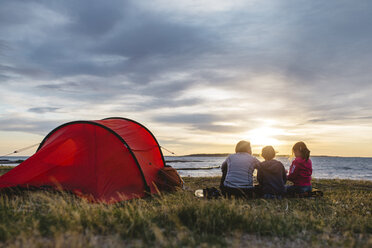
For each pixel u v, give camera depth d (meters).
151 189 8.09
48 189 6.93
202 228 3.97
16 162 63.59
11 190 6.83
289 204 6.35
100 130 7.97
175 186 9.01
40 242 3.14
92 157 7.52
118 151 7.80
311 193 7.35
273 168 7.21
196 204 4.70
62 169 7.38
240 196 6.93
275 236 3.81
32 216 4.34
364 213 5.57
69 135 8.01
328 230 4.15
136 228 3.80
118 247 3.11
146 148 9.09
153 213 4.67
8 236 3.38
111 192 7.02
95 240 3.37
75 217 4.00
